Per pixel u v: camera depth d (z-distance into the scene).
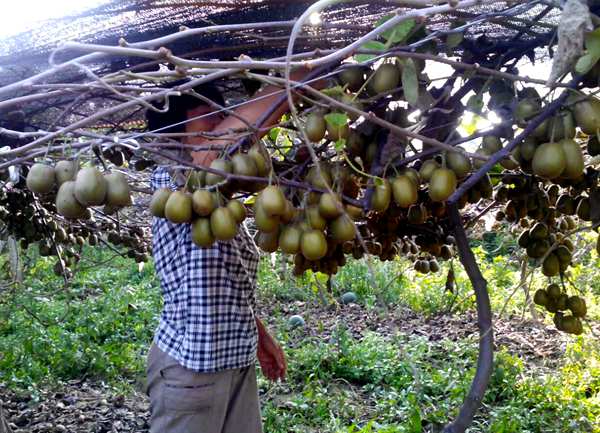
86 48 1.41
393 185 1.72
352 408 5.50
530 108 1.65
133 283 10.88
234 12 1.84
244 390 2.53
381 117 1.79
